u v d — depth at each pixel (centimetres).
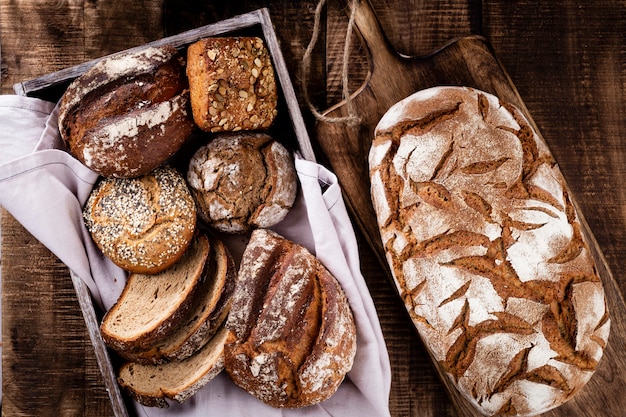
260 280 74
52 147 77
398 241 77
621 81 85
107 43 84
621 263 85
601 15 85
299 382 74
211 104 72
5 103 76
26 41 84
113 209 75
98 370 85
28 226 76
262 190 76
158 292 78
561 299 76
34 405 85
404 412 85
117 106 73
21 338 85
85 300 77
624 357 83
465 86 82
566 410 83
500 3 84
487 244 76
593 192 85
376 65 82
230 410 79
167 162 79
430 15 84
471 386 77
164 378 77
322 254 77
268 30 75
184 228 75
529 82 85
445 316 76
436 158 76
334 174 79
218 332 78
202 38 76
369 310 78
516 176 77
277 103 77
